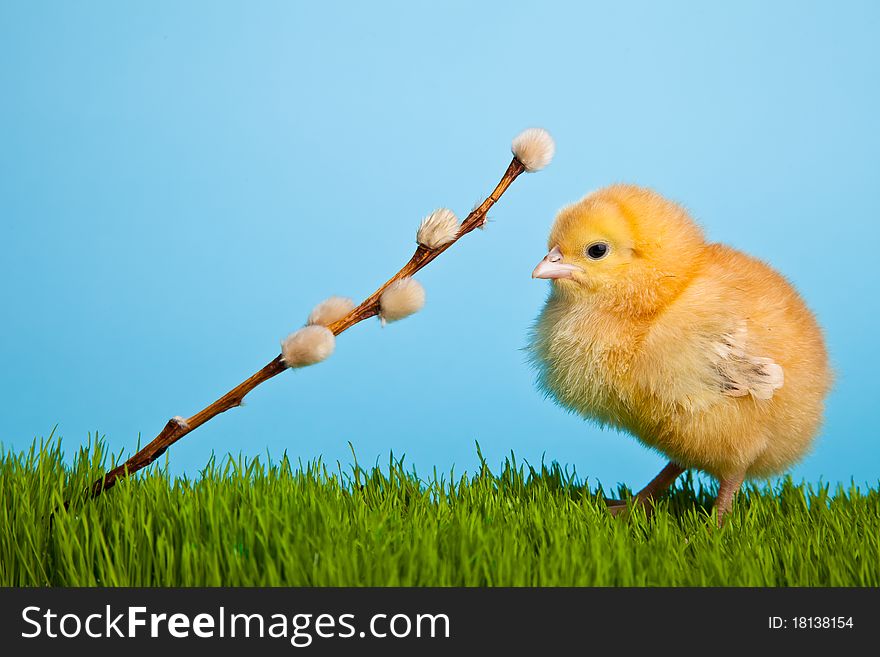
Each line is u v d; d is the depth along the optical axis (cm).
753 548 99
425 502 103
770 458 103
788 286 104
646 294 102
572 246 102
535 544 100
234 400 98
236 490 102
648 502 105
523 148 98
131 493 101
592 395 103
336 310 98
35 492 102
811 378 103
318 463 105
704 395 101
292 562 97
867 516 103
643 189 103
